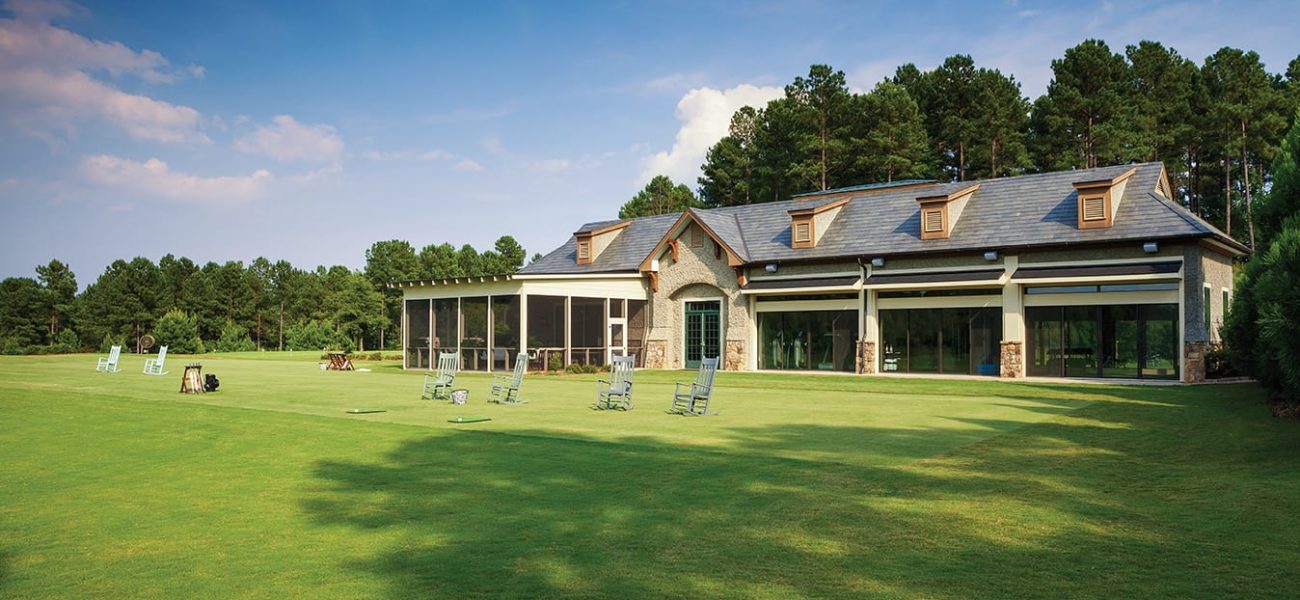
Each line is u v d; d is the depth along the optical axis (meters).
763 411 16.62
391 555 6.62
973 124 52.81
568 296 32.22
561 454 11.18
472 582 5.90
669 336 34.66
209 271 90.81
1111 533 6.95
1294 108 48.56
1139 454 10.88
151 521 7.84
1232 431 12.70
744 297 32.38
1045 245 25.78
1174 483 8.91
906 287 27.97
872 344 29.56
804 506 8.05
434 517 7.85
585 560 6.39
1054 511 7.73
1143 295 24.69
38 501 8.70
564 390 22.69
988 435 12.82
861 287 29.08
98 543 7.08
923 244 28.70
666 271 34.66
